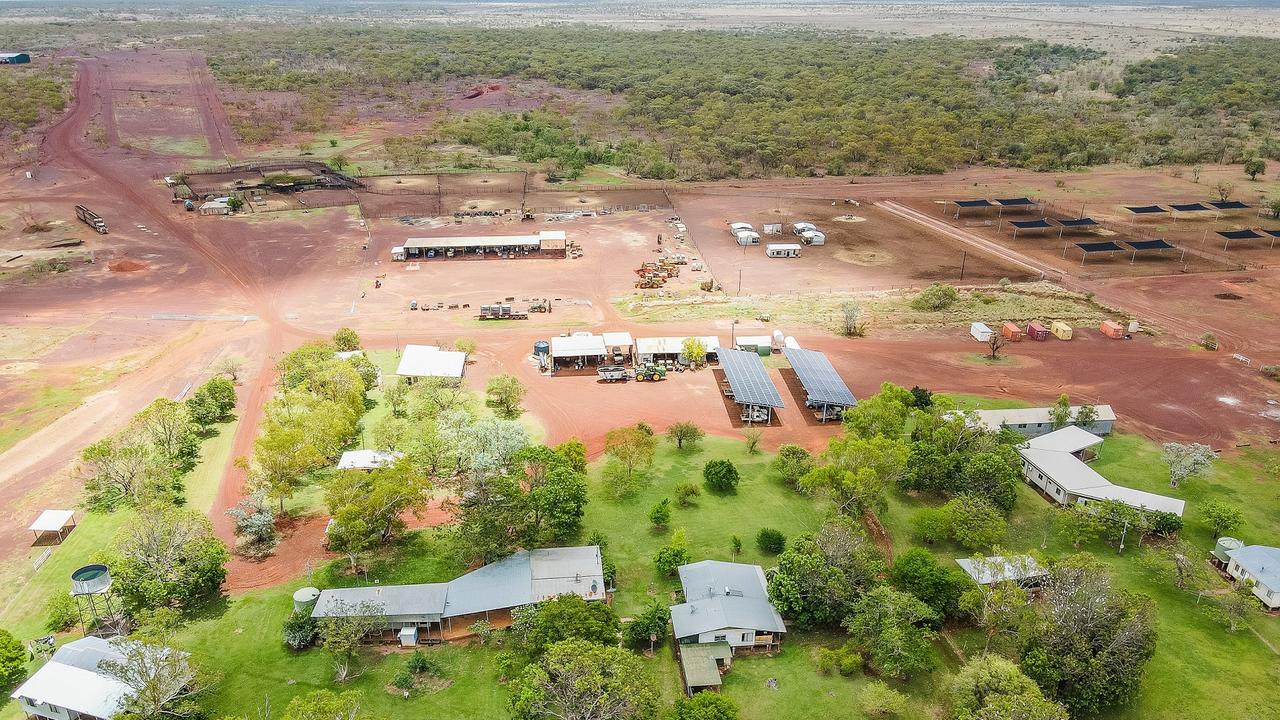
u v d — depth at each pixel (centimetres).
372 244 19588
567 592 7694
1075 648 6788
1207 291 16788
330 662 7188
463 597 7631
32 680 6481
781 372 13225
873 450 9319
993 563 7662
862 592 7550
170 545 7794
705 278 17688
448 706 6725
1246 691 6931
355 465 9906
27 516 9238
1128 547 8906
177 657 6531
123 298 16138
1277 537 8962
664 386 12731
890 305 16088
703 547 8825
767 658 7338
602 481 10094
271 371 13138
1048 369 13288
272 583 8206
